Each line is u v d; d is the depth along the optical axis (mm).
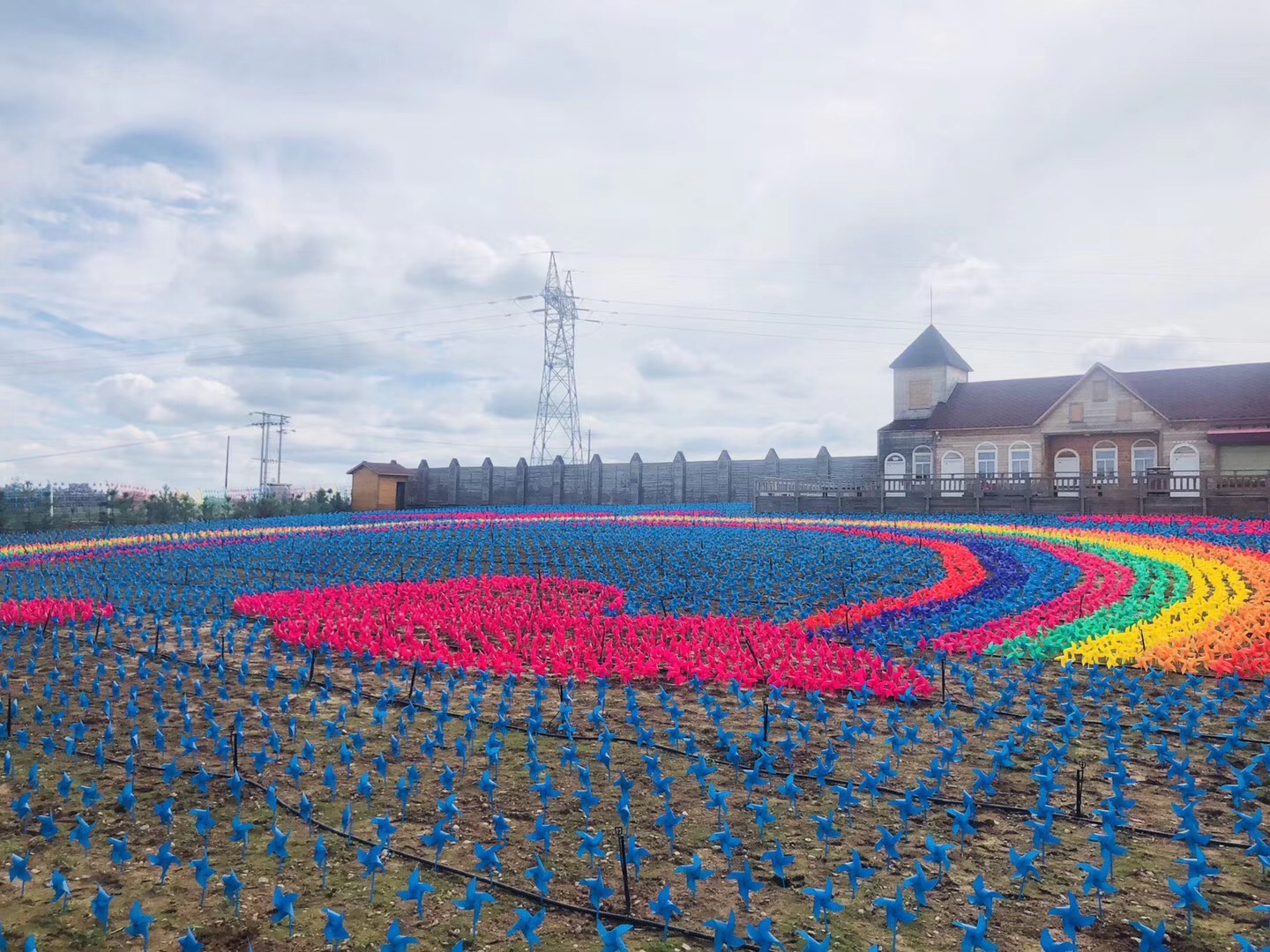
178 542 32031
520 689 10531
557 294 69438
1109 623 12992
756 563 22344
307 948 4625
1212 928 4746
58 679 11281
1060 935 4676
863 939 4664
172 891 5309
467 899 4539
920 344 49406
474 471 58406
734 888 5301
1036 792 6926
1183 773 7180
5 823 6449
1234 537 24234
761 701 9852
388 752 8117
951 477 37344
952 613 14383
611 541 28141
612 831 6195
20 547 31484
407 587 18719
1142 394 41406
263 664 12008
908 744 8250
